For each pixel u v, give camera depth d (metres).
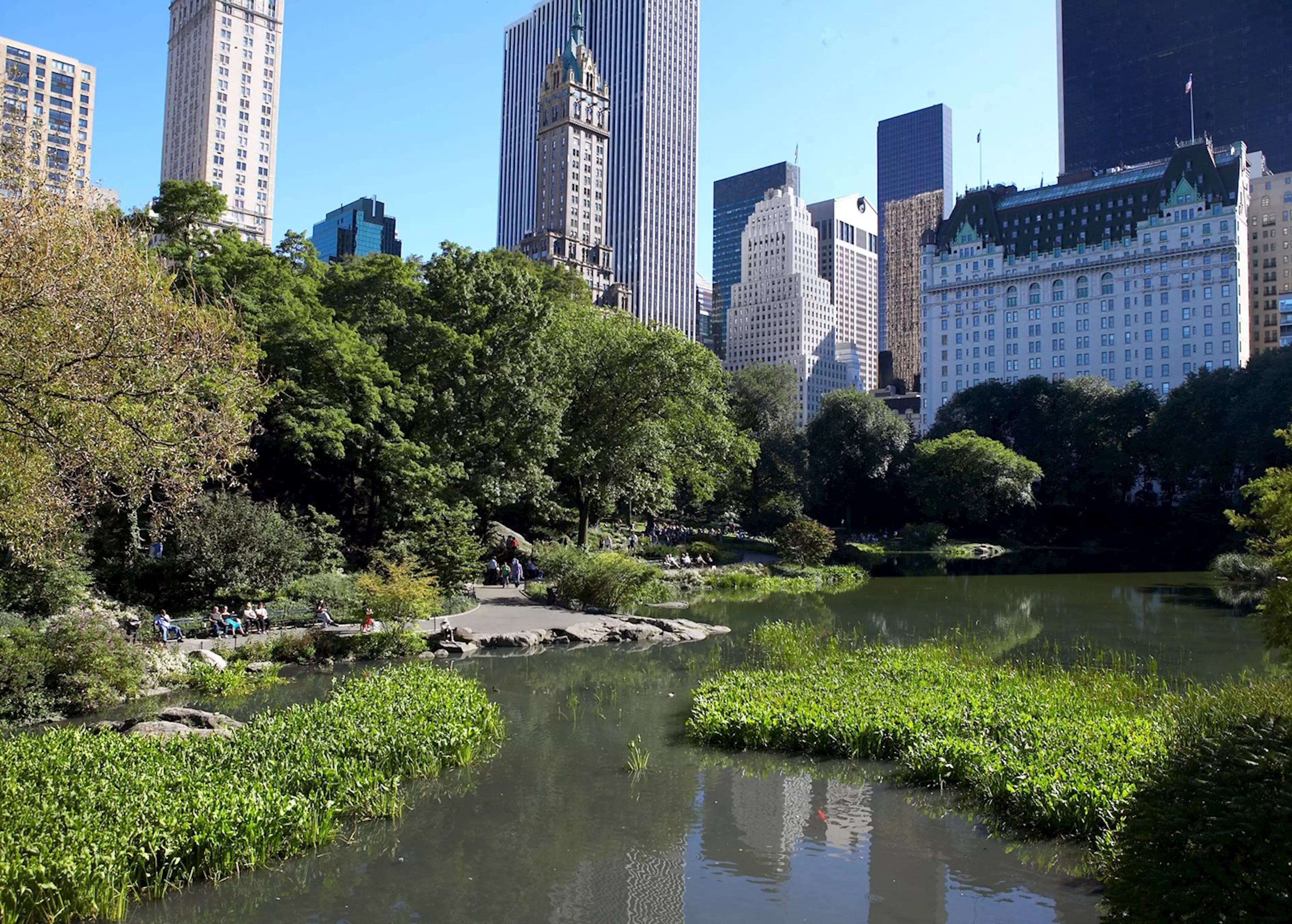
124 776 13.70
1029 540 104.06
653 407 53.47
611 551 48.16
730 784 16.80
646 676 26.77
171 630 27.52
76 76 127.69
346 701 19.16
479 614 36.72
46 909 10.79
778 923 11.43
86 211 18.11
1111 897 8.56
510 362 47.16
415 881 12.67
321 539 37.59
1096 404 106.00
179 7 173.50
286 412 38.41
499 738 19.75
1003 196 174.12
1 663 20.00
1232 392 90.75
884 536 106.56
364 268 48.84
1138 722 17.16
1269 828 7.57
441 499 43.44
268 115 170.12
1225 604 45.75
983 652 29.67
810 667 25.20
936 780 16.69
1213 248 143.00
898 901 12.02
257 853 13.01
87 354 16.03
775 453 100.06
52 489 17.80
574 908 11.84
